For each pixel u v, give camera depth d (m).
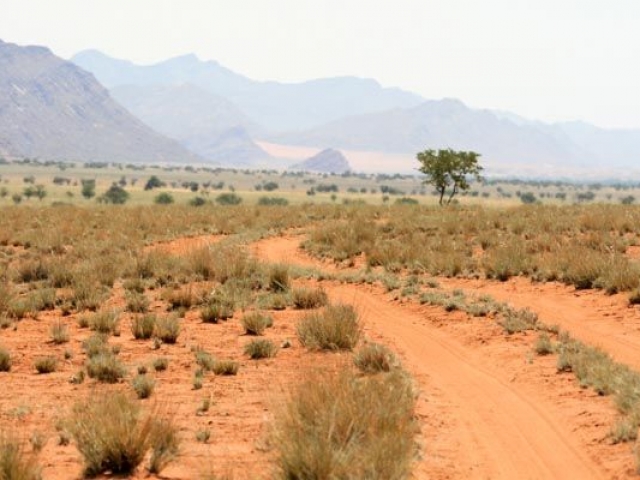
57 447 12.07
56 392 15.30
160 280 28.12
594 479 10.57
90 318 21.67
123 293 26.52
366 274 29.52
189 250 35.12
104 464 10.99
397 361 17.03
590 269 26.00
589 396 14.37
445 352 18.55
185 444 12.14
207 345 19.30
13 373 16.81
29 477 10.04
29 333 20.81
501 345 18.73
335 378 13.41
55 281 27.95
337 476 9.79
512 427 12.89
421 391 14.98
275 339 19.83
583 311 22.75
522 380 15.82
